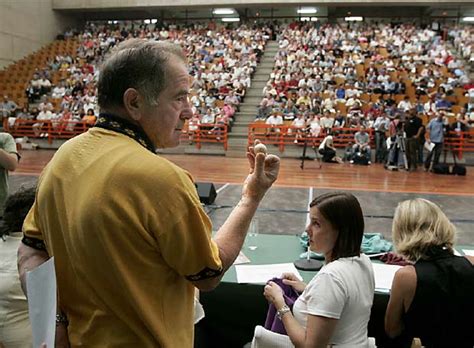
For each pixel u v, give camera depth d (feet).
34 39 75.82
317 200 6.06
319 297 5.44
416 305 5.91
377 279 7.61
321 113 50.90
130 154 3.07
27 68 70.59
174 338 3.17
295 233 17.71
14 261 6.25
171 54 3.31
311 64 66.18
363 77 60.90
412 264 6.23
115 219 2.91
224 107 55.36
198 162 42.83
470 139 44.93
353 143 46.52
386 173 36.55
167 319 3.14
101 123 3.33
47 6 79.05
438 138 37.93
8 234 6.48
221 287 7.72
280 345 5.81
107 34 81.71
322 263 8.27
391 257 8.59
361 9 84.12
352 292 5.48
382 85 57.31
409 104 51.24
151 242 2.98
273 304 6.14
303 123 48.73
